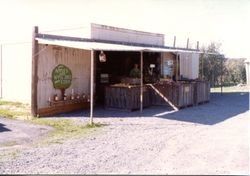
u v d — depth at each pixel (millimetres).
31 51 16625
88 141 11219
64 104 17062
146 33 22625
